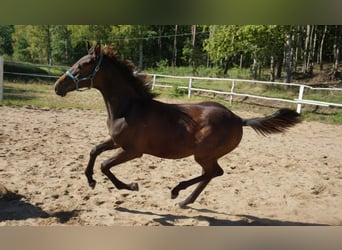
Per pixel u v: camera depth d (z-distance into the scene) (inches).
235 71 1071.0
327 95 594.6
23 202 162.4
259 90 693.9
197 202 173.2
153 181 199.5
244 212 164.7
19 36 1214.9
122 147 154.6
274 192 191.0
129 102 155.1
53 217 148.9
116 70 156.1
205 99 605.3
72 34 1079.6
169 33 1462.8
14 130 308.0
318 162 253.6
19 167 210.7
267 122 157.9
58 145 268.2
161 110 153.0
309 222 156.6
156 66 1380.4
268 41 683.4
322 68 1005.8
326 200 183.0
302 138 342.6
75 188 182.5
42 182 188.4
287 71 724.0
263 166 238.7
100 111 456.4
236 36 730.8
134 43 1161.4
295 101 472.1
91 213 154.9
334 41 1005.8
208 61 1202.6
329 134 369.7
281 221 156.6
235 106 552.1
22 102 478.6
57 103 501.0
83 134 312.7
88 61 152.9
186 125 150.3
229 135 153.9
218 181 204.7
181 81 900.6
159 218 153.9
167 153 153.5
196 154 153.6
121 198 173.0
